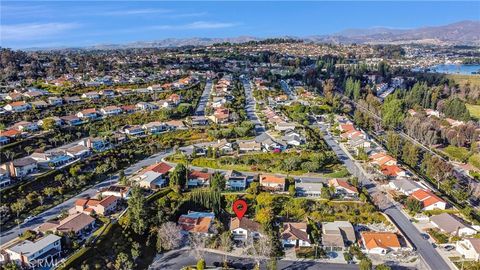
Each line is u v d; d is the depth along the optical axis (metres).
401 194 126.88
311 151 155.88
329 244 97.88
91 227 100.62
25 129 163.75
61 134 164.12
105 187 125.88
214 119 197.50
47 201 116.19
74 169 132.38
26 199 112.75
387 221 109.25
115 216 106.56
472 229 102.69
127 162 147.75
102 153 148.62
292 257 95.44
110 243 94.38
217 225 106.12
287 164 139.25
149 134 177.50
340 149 169.88
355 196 121.56
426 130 188.62
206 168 142.75
